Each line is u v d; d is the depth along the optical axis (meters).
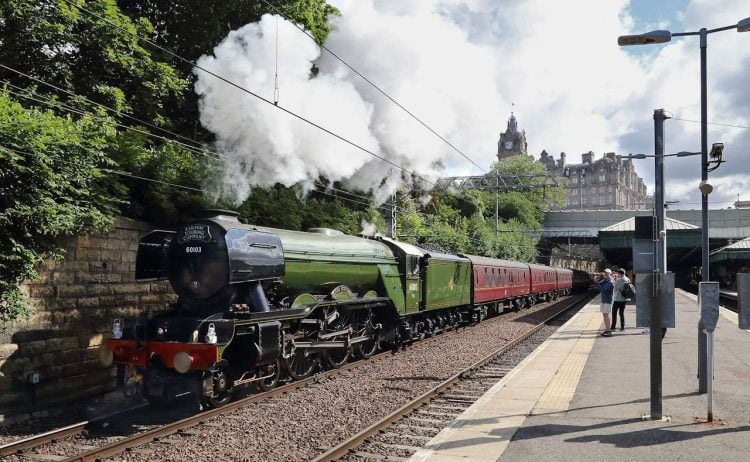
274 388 10.23
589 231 54.12
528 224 56.81
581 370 10.70
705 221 8.95
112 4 13.01
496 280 24.73
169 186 13.00
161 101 15.84
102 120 11.55
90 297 10.77
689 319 20.53
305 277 11.50
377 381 10.88
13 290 8.94
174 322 9.31
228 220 10.07
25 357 9.50
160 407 9.38
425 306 16.83
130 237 11.80
